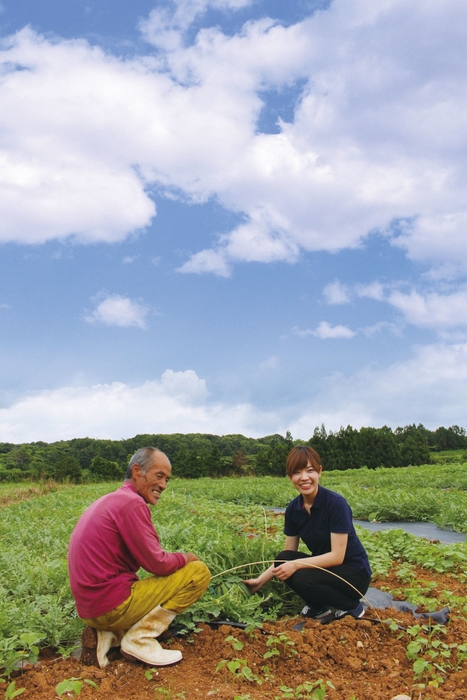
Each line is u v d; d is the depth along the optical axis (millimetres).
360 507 11977
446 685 3736
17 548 7562
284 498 15867
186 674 3898
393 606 5137
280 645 4266
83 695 3568
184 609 4117
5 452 53219
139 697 3564
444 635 4520
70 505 14453
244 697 3451
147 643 4000
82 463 52219
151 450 4137
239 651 4199
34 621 4539
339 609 4855
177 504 12305
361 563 4852
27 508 14797
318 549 5031
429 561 6832
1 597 5211
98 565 3867
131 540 3936
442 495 13008
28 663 4078
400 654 4215
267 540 6023
